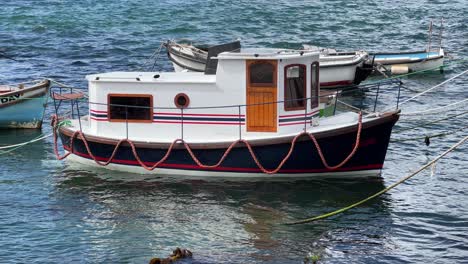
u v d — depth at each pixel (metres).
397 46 49.84
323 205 21.92
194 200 22.28
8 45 48.84
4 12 61.88
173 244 19.48
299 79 23.14
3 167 25.64
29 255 18.84
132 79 23.77
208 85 23.30
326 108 25.77
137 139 23.98
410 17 60.94
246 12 62.47
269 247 19.31
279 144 22.83
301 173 23.45
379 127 22.91
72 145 24.98
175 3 66.81
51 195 22.89
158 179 23.78
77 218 21.14
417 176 24.38
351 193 22.73
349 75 38.31
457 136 28.98
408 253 18.98
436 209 21.70
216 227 20.48
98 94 24.12
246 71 23.00
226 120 23.42
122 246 19.39
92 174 24.48
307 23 58.06
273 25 57.50
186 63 38.16
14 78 39.25
